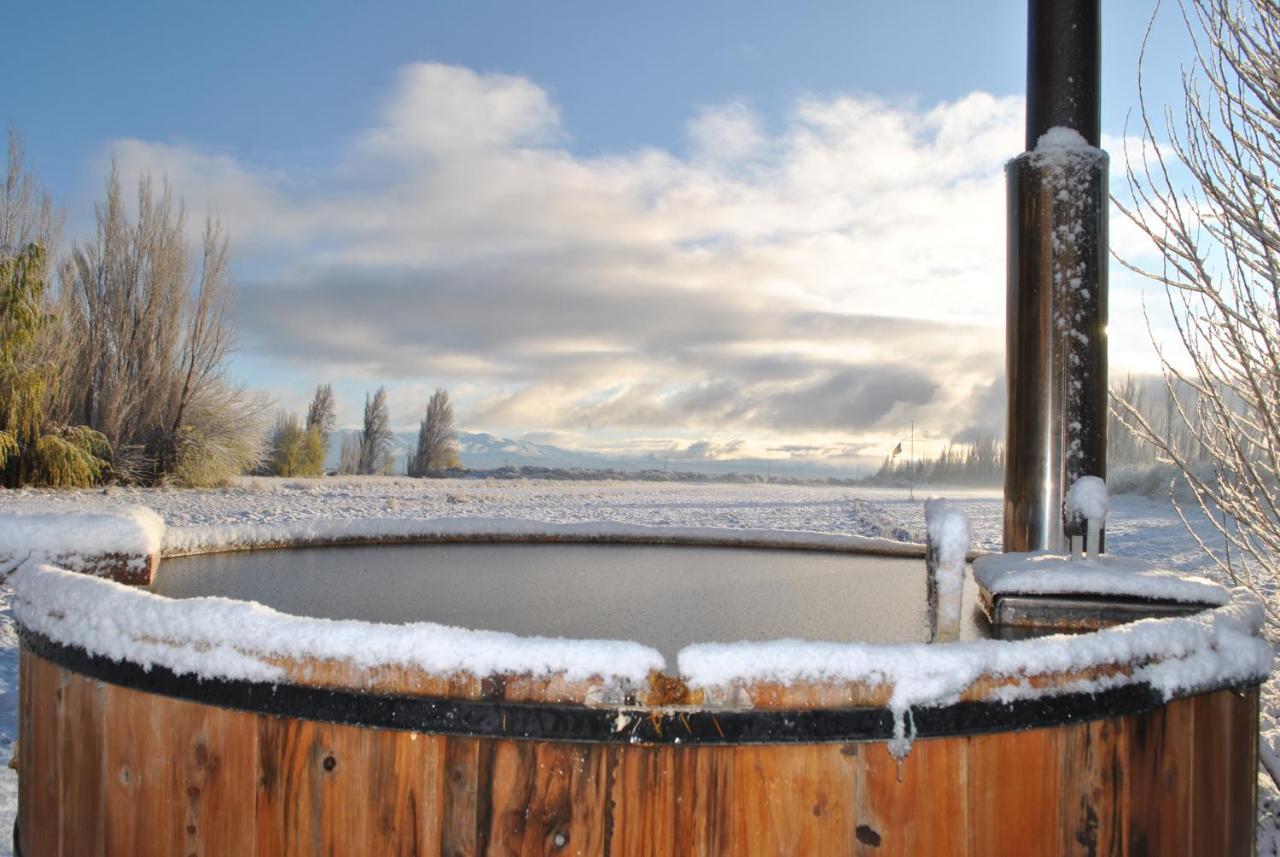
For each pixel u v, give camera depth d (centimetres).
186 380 1830
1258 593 246
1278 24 218
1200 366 238
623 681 98
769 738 99
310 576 228
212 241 1895
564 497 2270
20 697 150
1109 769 111
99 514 187
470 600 200
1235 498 243
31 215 1677
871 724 100
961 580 134
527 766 99
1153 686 114
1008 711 104
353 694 102
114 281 1772
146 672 113
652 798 98
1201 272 222
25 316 1477
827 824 100
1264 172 220
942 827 102
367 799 102
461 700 99
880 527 1279
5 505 1157
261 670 105
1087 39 220
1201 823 123
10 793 286
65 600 128
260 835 106
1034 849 106
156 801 113
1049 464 211
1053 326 213
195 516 1078
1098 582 164
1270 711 276
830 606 196
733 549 338
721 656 99
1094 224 215
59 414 1652
